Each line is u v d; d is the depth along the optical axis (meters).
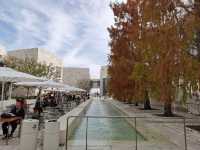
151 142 10.11
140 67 19.81
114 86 31.64
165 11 13.38
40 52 86.44
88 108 35.84
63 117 16.06
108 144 9.59
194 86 13.00
